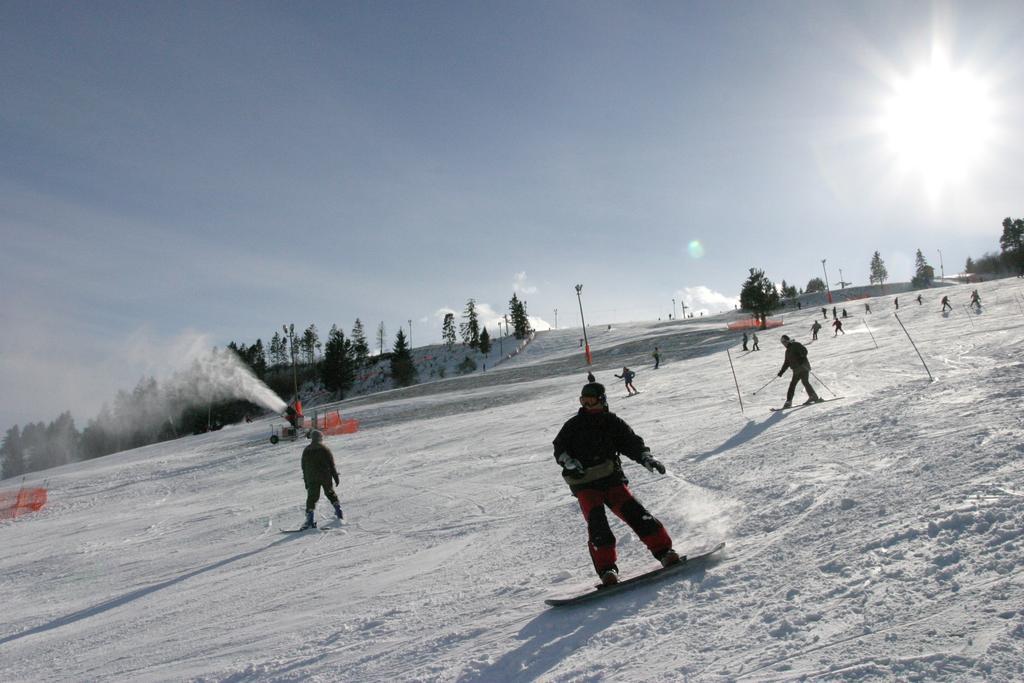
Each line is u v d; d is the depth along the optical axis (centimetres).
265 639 507
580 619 394
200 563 902
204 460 2975
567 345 9075
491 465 1412
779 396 1553
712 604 366
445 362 11550
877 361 1836
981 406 705
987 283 6231
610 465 445
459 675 356
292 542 941
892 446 634
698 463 838
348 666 410
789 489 575
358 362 11775
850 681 257
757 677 277
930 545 364
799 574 377
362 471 1734
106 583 880
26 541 1506
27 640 649
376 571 677
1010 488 410
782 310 11138
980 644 259
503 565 586
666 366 3984
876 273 14425
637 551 521
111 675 495
